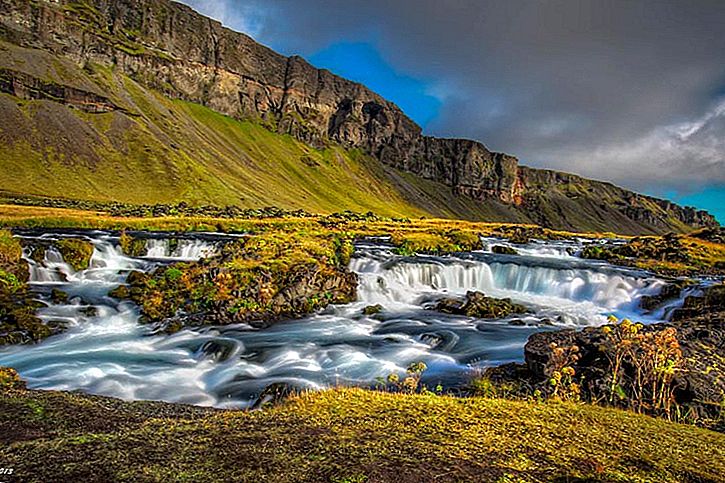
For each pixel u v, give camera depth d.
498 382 15.38
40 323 25.27
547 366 14.45
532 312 36.53
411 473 6.51
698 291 37.81
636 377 12.27
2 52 172.12
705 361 13.80
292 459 6.95
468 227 117.25
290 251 36.38
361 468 6.62
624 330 14.72
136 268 41.78
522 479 6.45
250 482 6.18
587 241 104.44
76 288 33.50
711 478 6.98
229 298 28.70
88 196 134.88
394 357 22.64
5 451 7.26
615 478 6.67
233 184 185.62
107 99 183.62
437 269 45.62
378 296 37.66
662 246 74.19
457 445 7.74
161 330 25.55
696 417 10.89
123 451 7.26
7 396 10.45
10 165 133.25
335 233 65.69
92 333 25.22
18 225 62.00
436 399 10.93
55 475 6.40
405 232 80.00
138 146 173.00
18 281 32.69
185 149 197.88
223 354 22.34
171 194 154.75
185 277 31.69
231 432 8.17
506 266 49.62
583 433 8.76
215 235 63.06
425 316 32.62
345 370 20.47
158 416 9.91
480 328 29.52
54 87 170.62
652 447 8.22
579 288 44.88
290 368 20.66
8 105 151.88
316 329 27.70
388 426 8.66
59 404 10.10
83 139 159.62
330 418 9.12
